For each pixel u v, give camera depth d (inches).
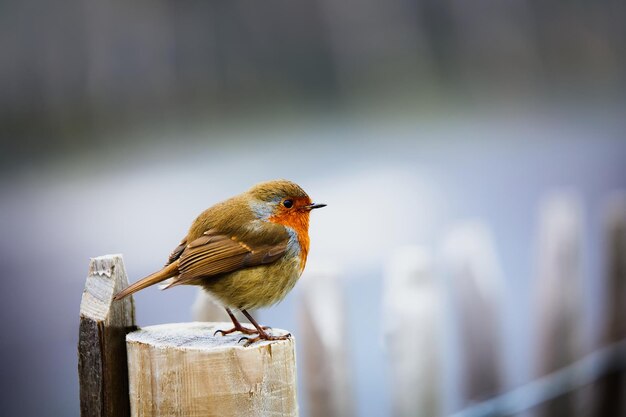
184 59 1096.2
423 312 240.8
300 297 223.1
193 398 140.9
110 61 1015.0
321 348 221.1
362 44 1291.8
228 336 156.1
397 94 1253.7
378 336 450.9
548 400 284.8
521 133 1065.5
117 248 593.3
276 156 900.6
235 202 200.4
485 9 1425.9
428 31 1358.3
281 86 1198.9
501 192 776.3
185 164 864.3
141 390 145.2
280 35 1209.4
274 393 145.3
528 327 464.8
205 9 1125.7
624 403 311.9
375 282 524.1
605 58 1545.3
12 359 426.6
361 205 720.3
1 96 961.5
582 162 903.7
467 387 267.9
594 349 328.2
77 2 996.6
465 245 267.9
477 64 1389.0
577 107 1244.5
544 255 294.4
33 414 363.9
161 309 475.2
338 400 222.4
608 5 1563.7
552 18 1503.4
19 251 610.5
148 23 1057.5
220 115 1106.1
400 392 239.6
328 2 1244.5
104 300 151.6
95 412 150.3
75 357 434.0
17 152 943.0
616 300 321.1
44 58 978.7
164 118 1057.5
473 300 267.3
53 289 532.7
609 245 322.3
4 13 964.0
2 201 748.0
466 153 941.2
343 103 1209.4
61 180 820.6
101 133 993.5
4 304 504.7
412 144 982.4
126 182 794.8
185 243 194.1
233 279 191.0
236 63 1157.7
